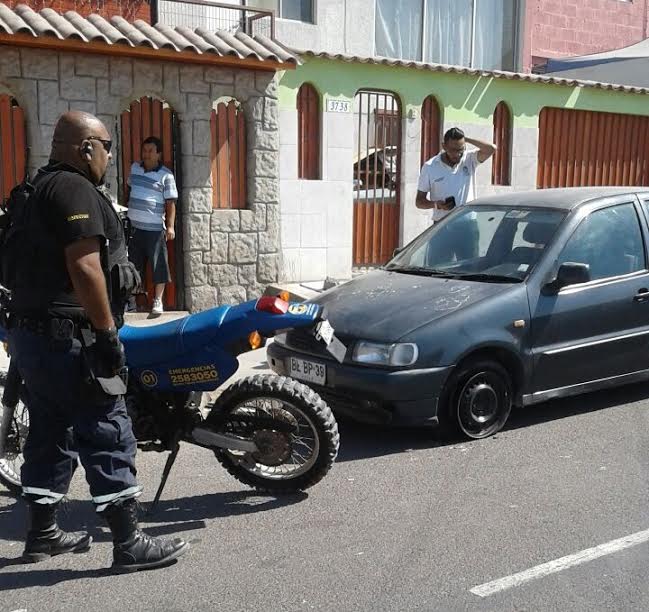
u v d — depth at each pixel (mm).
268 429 4727
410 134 12109
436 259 6699
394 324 5617
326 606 3641
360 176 11977
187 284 9734
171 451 4664
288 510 4699
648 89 14188
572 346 6078
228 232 9930
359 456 5539
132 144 9469
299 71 11023
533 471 5238
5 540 4324
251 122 9961
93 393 3689
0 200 8672
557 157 13750
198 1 10094
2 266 3816
